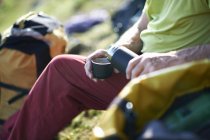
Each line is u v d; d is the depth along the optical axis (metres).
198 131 1.55
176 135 1.28
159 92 1.63
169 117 1.63
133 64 2.02
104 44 5.19
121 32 4.57
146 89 1.63
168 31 2.24
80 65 2.34
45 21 3.37
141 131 1.54
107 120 1.49
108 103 2.34
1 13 11.03
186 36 2.19
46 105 2.36
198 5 2.12
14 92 3.24
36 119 2.39
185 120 1.58
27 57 3.22
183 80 1.65
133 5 4.54
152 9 2.41
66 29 5.99
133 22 4.38
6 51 3.25
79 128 3.30
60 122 2.36
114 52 2.15
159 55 2.03
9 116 3.24
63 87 2.34
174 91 1.66
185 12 2.16
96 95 2.34
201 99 1.63
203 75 1.65
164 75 1.61
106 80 2.31
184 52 2.04
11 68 3.22
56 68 2.36
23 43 3.26
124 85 2.29
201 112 1.58
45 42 3.26
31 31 3.28
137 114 1.61
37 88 2.39
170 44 2.24
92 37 5.55
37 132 2.39
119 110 1.53
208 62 1.61
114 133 1.43
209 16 2.17
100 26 5.92
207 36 2.18
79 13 7.16
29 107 2.42
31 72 3.24
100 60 2.29
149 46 2.33
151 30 2.35
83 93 2.35
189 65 1.60
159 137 1.28
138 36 2.52
